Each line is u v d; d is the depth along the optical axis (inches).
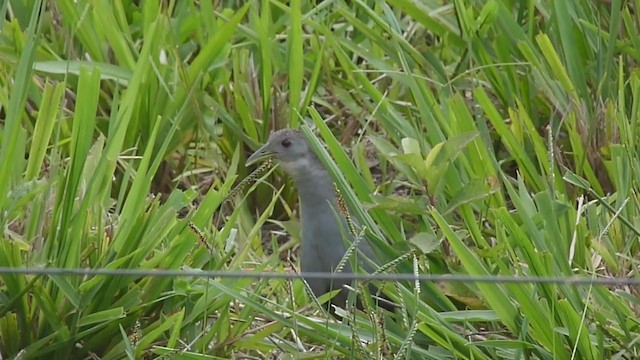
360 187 383.2
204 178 474.6
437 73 478.6
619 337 345.7
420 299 361.4
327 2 495.8
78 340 349.7
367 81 448.1
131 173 422.0
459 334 355.3
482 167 405.1
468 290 371.9
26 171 373.7
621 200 392.2
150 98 456.1
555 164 434.3
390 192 448.1
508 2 498.6
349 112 494.0
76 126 346.3
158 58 465.7
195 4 534.9
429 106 430.3
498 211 354.0
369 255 394.6
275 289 395.5
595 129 440.1
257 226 398.0
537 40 448.5
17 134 353.1
